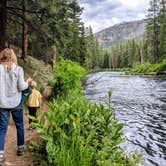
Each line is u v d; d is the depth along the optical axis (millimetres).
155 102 19438
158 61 69812
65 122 5504
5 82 5238
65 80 15461
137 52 112188
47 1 13406
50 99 15359
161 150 9344
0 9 13609
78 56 58125
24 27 21219
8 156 5660
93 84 37125
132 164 5531
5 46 13766
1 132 5246
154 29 71812
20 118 5586
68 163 4582
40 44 16188
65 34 15789
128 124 12867
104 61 146000
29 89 5559
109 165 4609
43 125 5344
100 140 5512
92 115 5910
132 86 32188
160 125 12672
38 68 24719
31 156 5652
